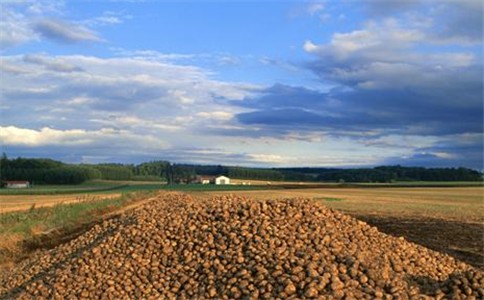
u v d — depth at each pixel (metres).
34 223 30.17
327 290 10.34
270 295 10.46
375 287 10.57
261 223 13.62
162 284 12.11
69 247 16.58
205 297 11.04
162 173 134.88
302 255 11.75
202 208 15.83
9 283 15.05
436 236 24.36
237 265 11.86
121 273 12.75
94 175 131.00
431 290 10.88
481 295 10.47
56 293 12.41
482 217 32.66
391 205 44.72
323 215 14.48
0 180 119.75
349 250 12.29
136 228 14.94
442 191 75.00
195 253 12.99
